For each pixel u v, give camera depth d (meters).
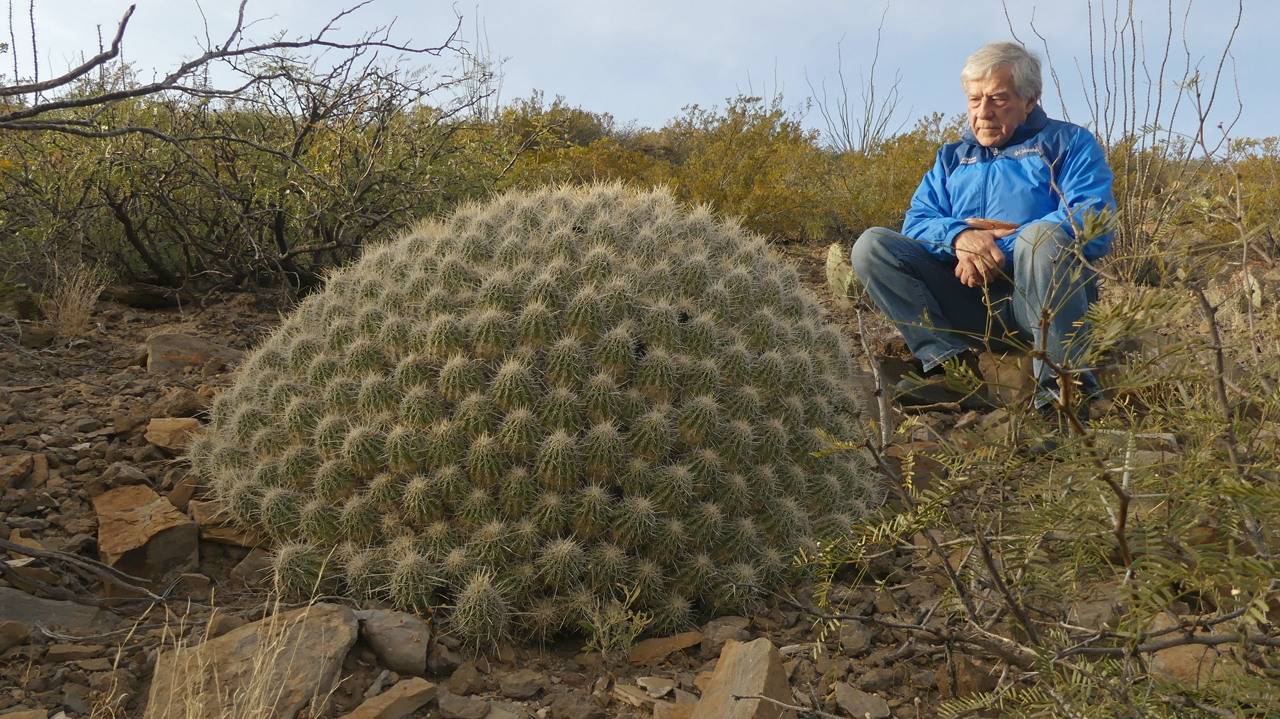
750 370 3.32
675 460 3.09
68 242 5.93
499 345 3.13
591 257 3.41
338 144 6.04
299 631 2.46
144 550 2.98
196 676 2.27
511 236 3.54
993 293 4.45
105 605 2.77
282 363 3.69
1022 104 4.47
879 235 4.62
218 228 6.37
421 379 3.14
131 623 2.70
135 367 4.84
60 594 2.68
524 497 2.89
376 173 6.19
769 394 3.33
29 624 2.57
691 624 2.91
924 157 9.20
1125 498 1.27
